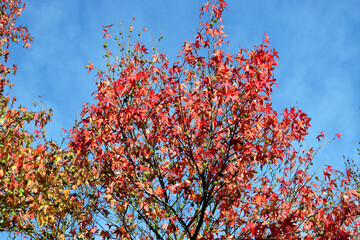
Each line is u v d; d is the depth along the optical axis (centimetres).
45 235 841
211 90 648
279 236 620
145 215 713
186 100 670
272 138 696
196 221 789
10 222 816
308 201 702
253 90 600
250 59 644
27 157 747
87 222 758
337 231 635
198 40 684
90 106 646
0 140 828
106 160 664
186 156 705
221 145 645
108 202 762
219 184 663
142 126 695
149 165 774
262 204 649
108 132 655
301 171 781
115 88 668
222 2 694
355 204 630
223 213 782
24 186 784
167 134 701
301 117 663
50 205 824
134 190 654
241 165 669
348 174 710
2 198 788
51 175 815
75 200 823
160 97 696
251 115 663
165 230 727
